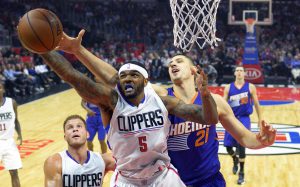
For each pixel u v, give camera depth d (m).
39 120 14.34
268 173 8.53
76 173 4.18
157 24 32.88
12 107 7.04
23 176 8.35
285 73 24.80
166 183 3.72
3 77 18.34
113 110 3.46
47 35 3.10
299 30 30.91
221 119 4.25
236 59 25.34
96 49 27.36
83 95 3.31
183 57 4.49
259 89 21.75
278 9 32.59
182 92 4.48
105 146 9.20
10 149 6.93
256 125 13.30
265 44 28.36
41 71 21.78
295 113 15.49
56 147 10.72
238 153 8.17
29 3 31.27
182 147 4.31
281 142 11.11
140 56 25.66
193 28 4.72
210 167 4.38
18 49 23.41
